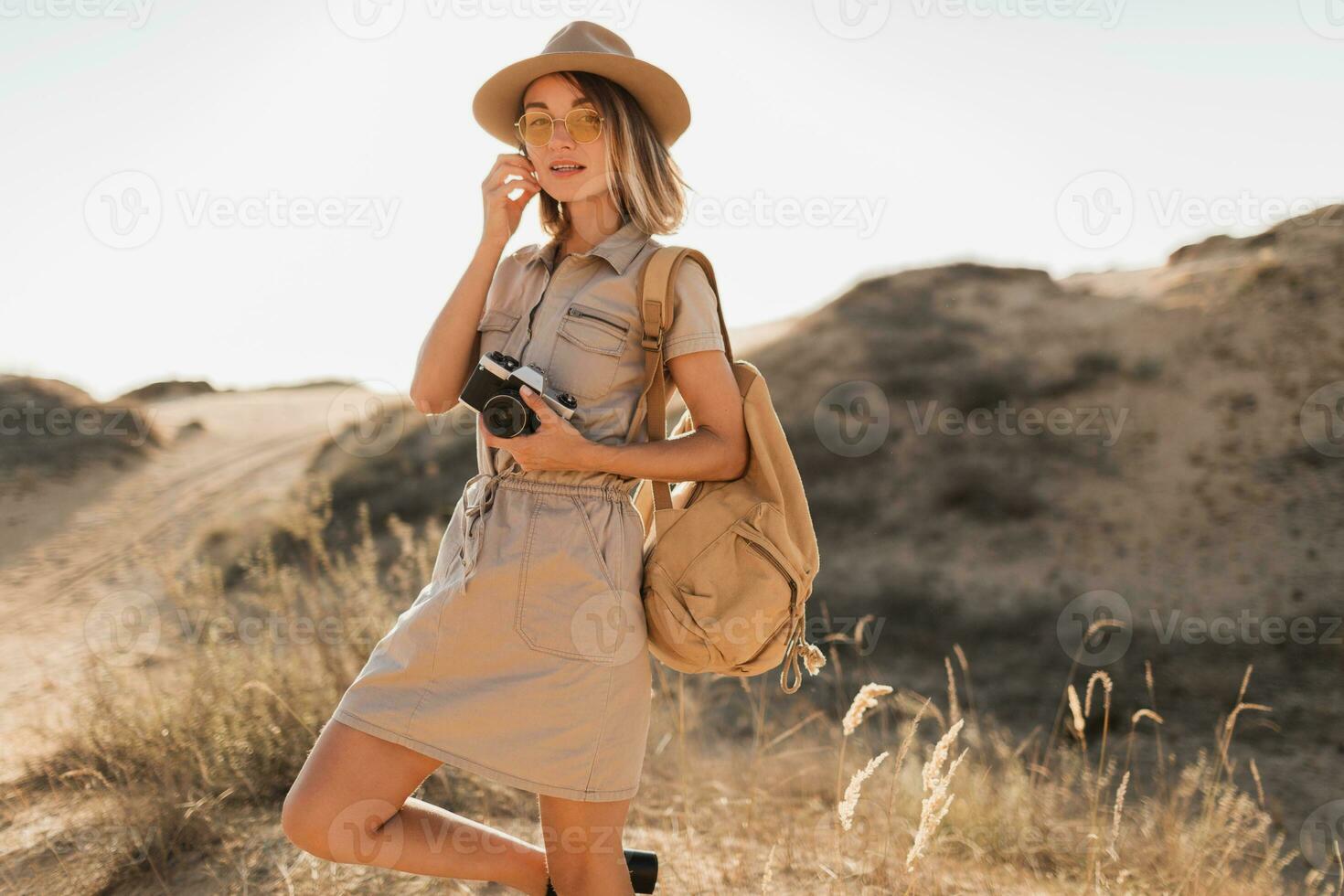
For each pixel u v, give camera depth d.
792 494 2.01
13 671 7.27
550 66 2.03
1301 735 8.66
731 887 2.87
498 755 1.77
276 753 3.66
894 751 5.84
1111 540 15.03
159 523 20.08
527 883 1.96
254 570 5.07
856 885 2.93
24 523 20.98
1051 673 10.59
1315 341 18.77
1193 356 19.75
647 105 2.12
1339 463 15.84
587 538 1.82
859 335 24.55
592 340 1.87
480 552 1.81
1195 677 10.24
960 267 29.53
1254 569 13.98
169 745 3.57
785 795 4.26
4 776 4.01
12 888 2.94
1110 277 28.92
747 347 27.36
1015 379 20.34
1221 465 16.67
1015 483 16.89
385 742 1.77
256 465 27.19
